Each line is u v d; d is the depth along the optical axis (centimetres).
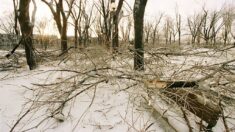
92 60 467
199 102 294
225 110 323
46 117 332
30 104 392
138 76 406
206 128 286
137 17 512
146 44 632
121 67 454
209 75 362
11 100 414
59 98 381
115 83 430
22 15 620
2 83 520
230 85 370
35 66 659
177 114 317
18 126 326
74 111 355
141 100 374
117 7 925
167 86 347
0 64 716
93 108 361
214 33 4038
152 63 496
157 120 320
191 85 349
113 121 324
